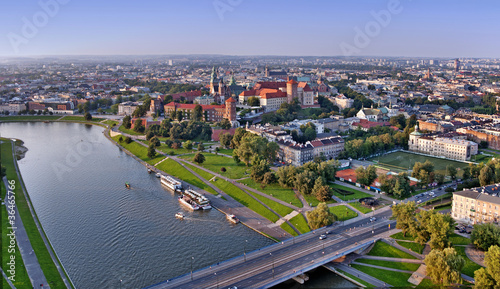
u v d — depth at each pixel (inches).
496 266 7539.4
